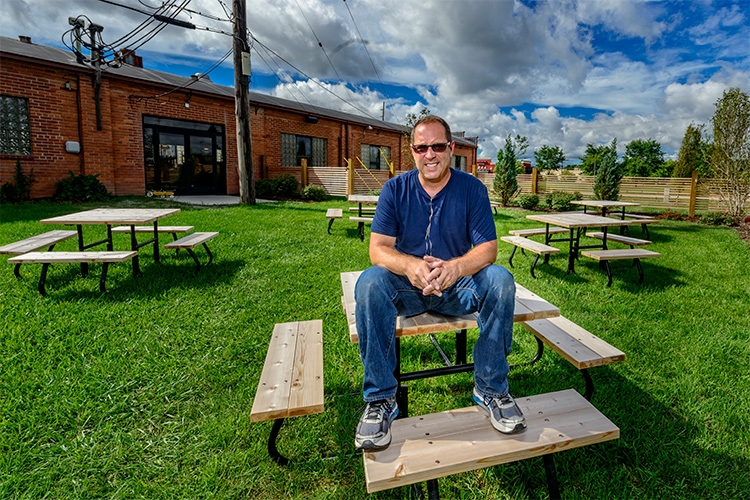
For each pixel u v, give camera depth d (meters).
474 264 1.69
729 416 2.08
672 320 3.35
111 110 11.02
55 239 4.54
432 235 1.88
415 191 1.87
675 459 1.79
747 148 10.74
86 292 3.72
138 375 2.38
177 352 2.67
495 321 1.60
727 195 11.37
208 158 13.70
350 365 2.57
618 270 5.16
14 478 1.61
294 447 1.85
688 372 2.52
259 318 3.25
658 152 39.78
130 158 11.52
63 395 2.15
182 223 7.38
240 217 8.42
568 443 1.48
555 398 1.74
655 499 1.60
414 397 2.26
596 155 44.72
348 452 1.83
